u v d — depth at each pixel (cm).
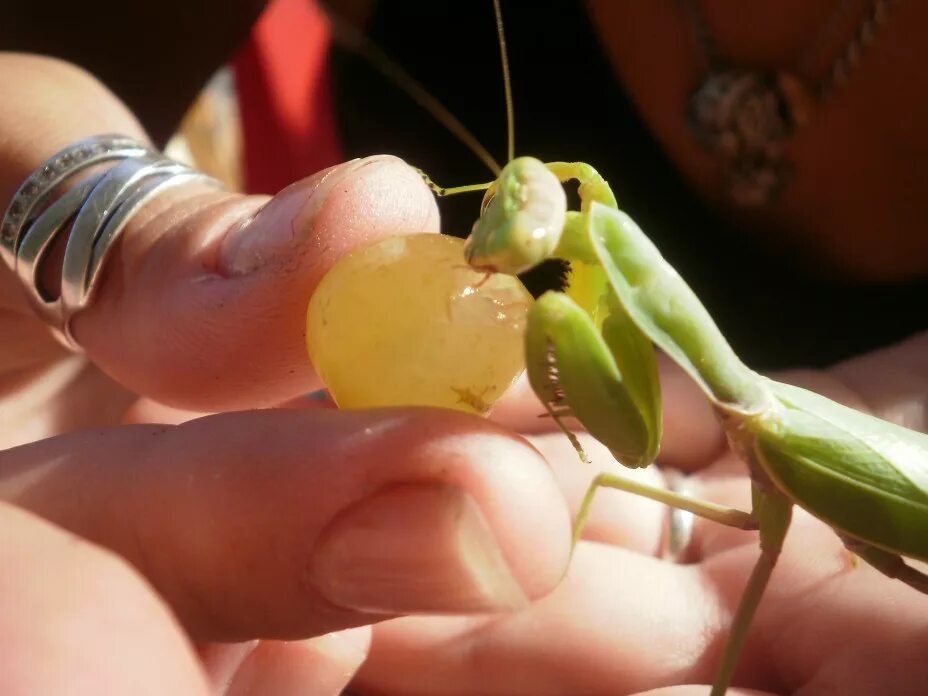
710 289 22
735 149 20
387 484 9
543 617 13
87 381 17
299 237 10
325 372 9
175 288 11
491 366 9
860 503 10
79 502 9
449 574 9
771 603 13
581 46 23
